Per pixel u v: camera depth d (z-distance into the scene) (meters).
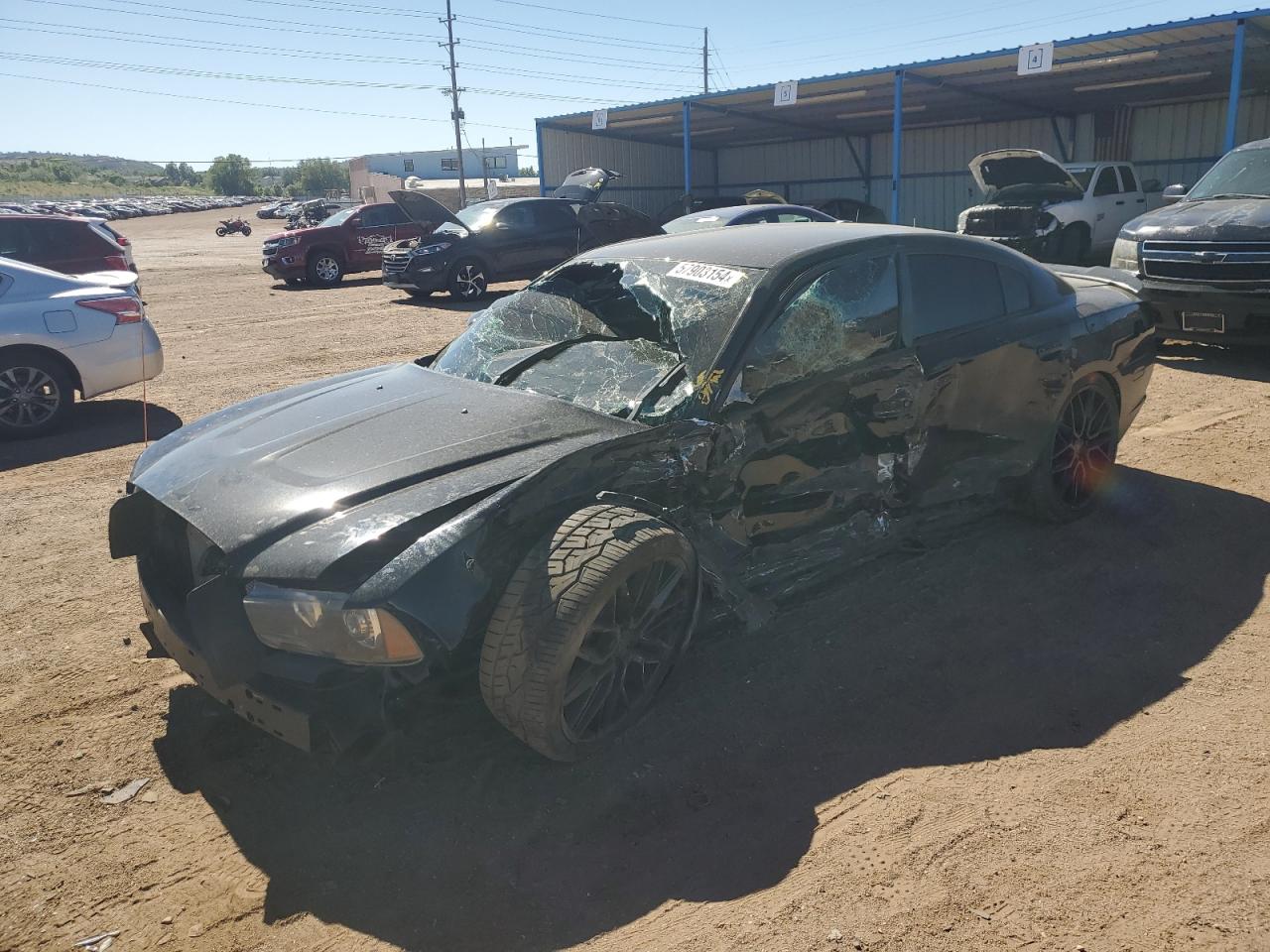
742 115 23.36
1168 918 2.17
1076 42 14.73
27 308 6.85
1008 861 2.38
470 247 14.74
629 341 3.51
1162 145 21.72
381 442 3.00
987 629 3.59
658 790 2.71
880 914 2.21
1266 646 3.38
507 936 2.20
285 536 2.56
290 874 2.43
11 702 3.26
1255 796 2.58
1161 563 4.09
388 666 2.43
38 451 6.61
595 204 16.05
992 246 4.22
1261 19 13.21
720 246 3.77
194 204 97.19
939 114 23.58
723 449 3.09
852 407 3.46
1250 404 6.59
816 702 3.14
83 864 2.48
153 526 3.06
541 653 2.53
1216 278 7.33
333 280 18.22
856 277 3.60
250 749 2.97
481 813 2.64
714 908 2.26
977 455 3.97
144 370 7.41
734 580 3.21
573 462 2.75
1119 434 4.70
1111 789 2.64
